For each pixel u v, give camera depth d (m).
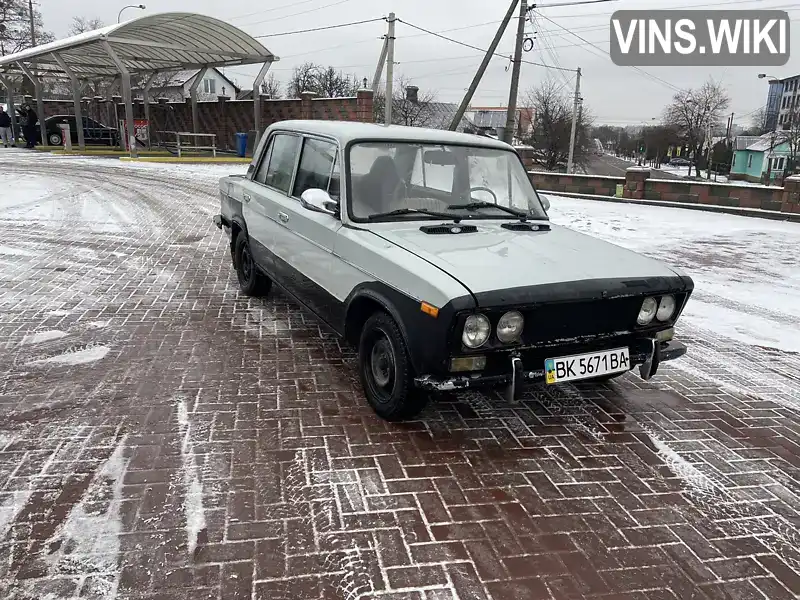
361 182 4.16
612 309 3.46
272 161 5.66
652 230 12.01
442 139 4.59
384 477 3.18
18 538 2.57
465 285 3.11
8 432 3.43
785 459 3.63
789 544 2.81
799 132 62.47
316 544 2.63
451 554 2.62
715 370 5.05
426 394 3.61
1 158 21.88
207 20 20.83
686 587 2.50
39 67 31.62
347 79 63.12
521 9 24.20
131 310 5.78
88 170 18.95
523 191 4.82
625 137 104.50
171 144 30.25
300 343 5.10
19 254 7.88
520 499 3.06
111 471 3.09
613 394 4.46
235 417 3.74
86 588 2.32
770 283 8.00
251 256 6.04
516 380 3.26
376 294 3.64
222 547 2.58
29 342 4.83
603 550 2.71
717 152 76.12
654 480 3.31
